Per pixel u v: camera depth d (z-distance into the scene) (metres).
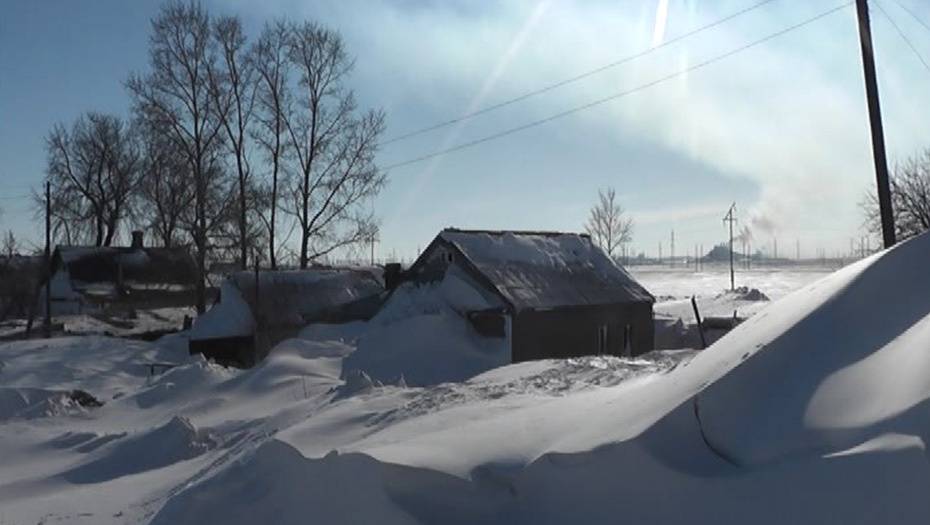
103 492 12.16
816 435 5.17
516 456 6.68
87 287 63.19
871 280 6.70
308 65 64.56
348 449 7.38
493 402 10.38
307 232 55.81
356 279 44.06
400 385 16.69
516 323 26.89
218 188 55.94
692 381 6.60
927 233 7.01
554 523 5.84
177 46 53.06
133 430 17.16
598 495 5.80
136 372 34.28
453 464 6.58
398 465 6.51
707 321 35.59
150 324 55.97
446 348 26.05
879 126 19.62
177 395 21.78
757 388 5.84
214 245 55.94
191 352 38.62
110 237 73.50
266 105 55.09
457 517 6.21
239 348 39.09
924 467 4.52
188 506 8.38
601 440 6.14
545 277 30.06
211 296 63.75
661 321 39.25
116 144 73.25
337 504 6.93
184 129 54.66
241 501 8.04
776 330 6.59
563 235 34.34
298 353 25.72
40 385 29.59
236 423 16.62
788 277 135.75
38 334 48.12
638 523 5.48
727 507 5.08
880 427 4.94
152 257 66.69
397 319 28.62
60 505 11.43
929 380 5.08
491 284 27.52
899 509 4.48
